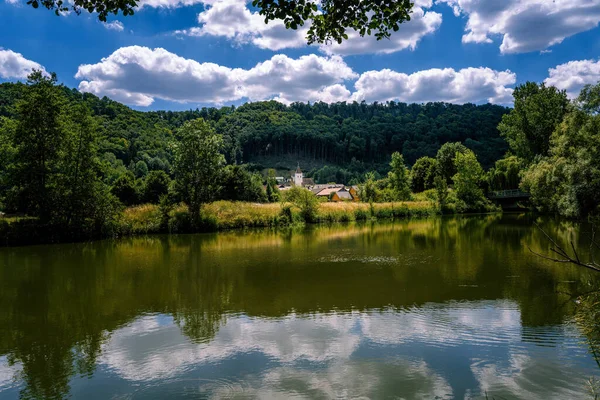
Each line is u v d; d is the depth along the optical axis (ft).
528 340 25.86
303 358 24.17
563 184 104.53
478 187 202.80
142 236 98.63
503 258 56.65
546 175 118.01
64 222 87.92
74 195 88.48
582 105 111.24
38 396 20.70
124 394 20.58
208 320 31.86
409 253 63.72
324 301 36.47
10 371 23.59
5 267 56.59
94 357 25.25
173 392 20.61
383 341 26.50
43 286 44.57
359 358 23.97
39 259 63.57
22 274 51.47
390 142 619.67
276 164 632.38
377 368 22.59
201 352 25.50
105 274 50.75
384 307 34.19
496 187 220.23
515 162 215.51
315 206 134.41
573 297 35.29
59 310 35.45
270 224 120.98
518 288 39.11
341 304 35.37
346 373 22.08
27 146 85.76
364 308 34.04
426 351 24.70
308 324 30.27
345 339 27.04
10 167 86.74
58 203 87.51
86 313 34.45
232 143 615.57
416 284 42.16
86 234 90.22
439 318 30.81
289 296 38.50
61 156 89.15
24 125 85.25
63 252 71.56
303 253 65.87
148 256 65.21
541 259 54.80
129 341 27.81
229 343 26.89
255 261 58.65
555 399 18.76
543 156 154.71
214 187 113.70
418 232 99.09
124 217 100.17
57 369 23.70
